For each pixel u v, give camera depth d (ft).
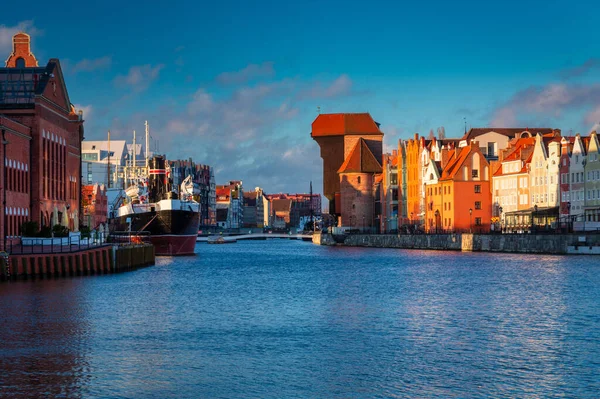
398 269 349.41
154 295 241.14
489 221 550.36
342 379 132.77
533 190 502.79
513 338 164.66
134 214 483.10
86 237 351.46
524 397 122.21
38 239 314.35
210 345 159.22
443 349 154.30
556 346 156.25
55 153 374.22
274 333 172.96
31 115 345.10
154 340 164.25
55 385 128.16
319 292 255.09
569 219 455.63
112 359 146.10
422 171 616.39
